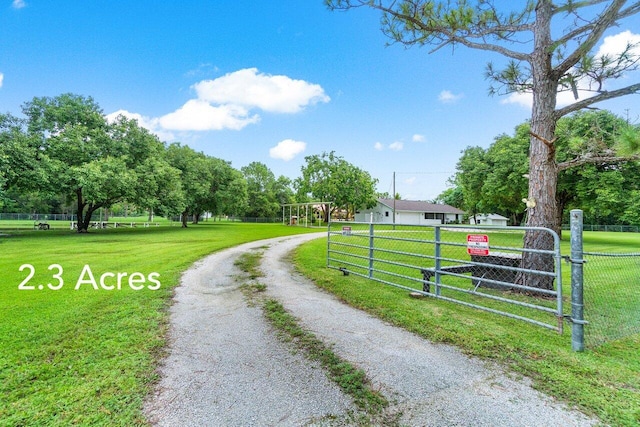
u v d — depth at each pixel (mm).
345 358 2990
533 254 5137
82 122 21672
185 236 18250
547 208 4988
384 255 10906
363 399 2297
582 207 18500
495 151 20766
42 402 2236
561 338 3398
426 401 2266
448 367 2793
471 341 3340
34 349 3117
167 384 2508
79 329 3674
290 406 2211
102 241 14922
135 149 24344
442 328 3727
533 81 5113
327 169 38750
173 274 7086
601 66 4484
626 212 15867
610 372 2648
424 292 5273
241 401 2273
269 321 4094
